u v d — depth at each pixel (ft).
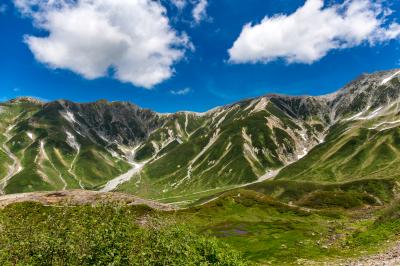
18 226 86.99
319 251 251.39
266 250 268.62
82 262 81.25
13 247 82.79
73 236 83.66
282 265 216.13
